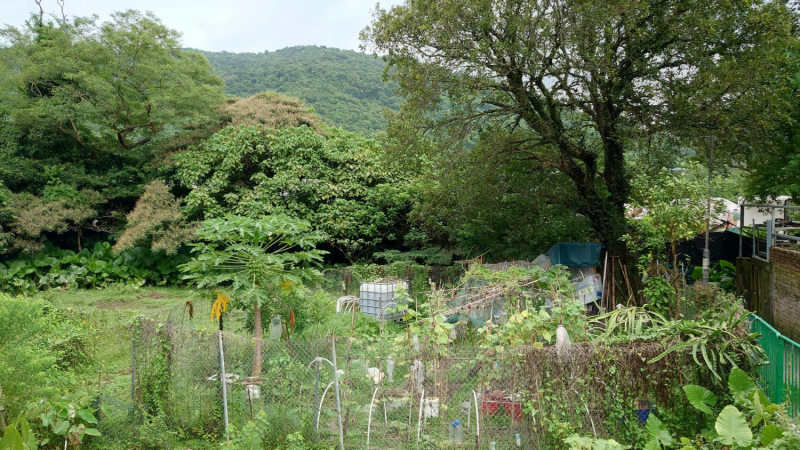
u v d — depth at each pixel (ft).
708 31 34.35
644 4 33.76
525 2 36.11
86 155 65.82
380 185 57.52
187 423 21.47
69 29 61.46
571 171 45.39
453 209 46.44
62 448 19.24
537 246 49.80
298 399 20.53
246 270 24.50
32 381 19.21
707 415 19.67
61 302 45.16
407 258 55.57
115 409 22.12
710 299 27.66
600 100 40.47
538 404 18.90
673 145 39.37
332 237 57.82
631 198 37.96
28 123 59.98
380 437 19.71
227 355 21.36
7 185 59.00
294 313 27.76
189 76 66.64
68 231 62.44
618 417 19.33
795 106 42.42
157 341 22.67
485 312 30.78
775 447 15.74
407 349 21.07
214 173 58.13
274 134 60.44
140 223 55.21
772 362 19.88
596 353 19.45
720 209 34.99
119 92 61.00
